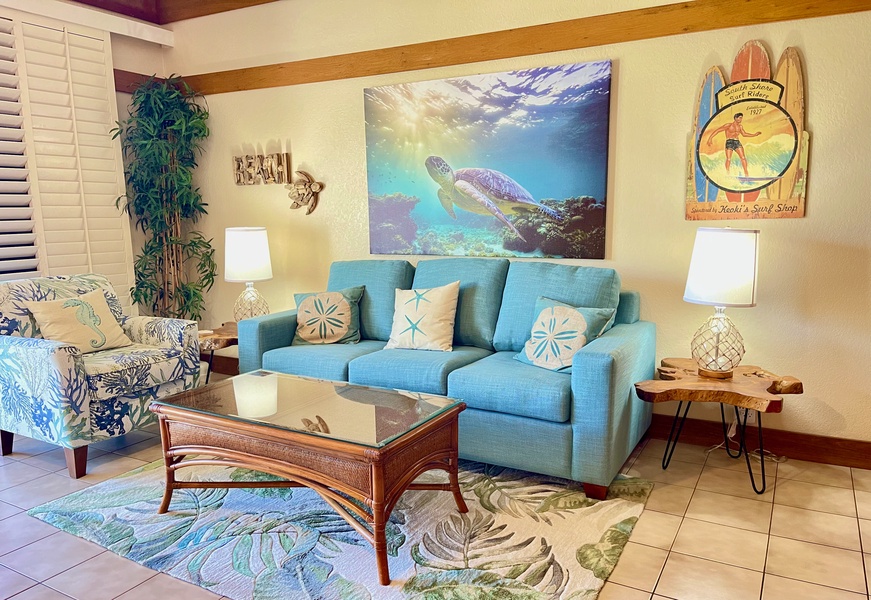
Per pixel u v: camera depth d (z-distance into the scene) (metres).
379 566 1.96
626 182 3.21
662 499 2.54
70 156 4.04
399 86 3.74
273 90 4.26
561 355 2.76
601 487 2.51
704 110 2.97
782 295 2.92
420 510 2.45
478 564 2.06
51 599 1.91
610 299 3.04
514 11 3.37
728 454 3.01
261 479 2.76
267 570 2.04
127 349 3.32
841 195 2.76
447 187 3.69
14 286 3.17
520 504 2.49
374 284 3.70
